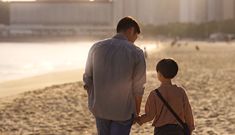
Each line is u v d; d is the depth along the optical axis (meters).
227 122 10.45
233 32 192.50
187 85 19.98
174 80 22.70
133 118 4.46
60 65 49.59
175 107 4.20
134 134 9.09
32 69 42.78
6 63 54.66
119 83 4.37
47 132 9.54
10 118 11.28
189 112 4.27
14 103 14.10
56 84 22.55
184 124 4.21
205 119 10.95
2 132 9.54
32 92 17.48
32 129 9.88
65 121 10.88
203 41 188.12
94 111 4.46
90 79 4.53
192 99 15.01
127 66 4.36
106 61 4.38
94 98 4.45
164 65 4.24
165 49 92.44
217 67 35.09
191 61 45.53
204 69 32.34
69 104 13.88
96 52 4.43
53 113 12.11
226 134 9.09
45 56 76.06
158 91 4.24
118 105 4.38
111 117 4.40
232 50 84.75
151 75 25.42
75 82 22.27
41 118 11.32
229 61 45.38
